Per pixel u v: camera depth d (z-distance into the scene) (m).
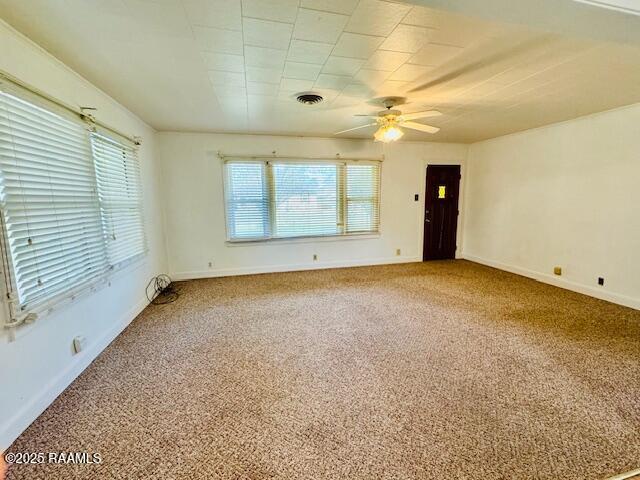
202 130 4.56
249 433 1.72
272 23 1.77
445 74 2.52
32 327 1.84
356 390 2.09
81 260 2.40
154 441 1.66
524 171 4.79
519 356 2.50
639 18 1.29
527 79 2.65
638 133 3.37
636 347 2.62
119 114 3.27
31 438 1.68
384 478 1.43
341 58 2.23
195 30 1.84
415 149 5.72
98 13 1.65
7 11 1.61
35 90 1.92
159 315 3.44
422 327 3.07
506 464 1.50
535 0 1.16
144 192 3.91
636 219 3.43
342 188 5.42
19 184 1.79
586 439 1.65
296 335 2.92
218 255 5.01
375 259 5.80
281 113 3.68
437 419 1.81
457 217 6.12
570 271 4.18
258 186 5.02
